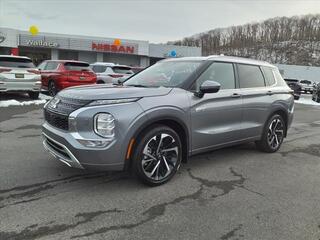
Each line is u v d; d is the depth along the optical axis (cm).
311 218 346
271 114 582
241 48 10638
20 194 373
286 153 610
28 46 3997
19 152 536
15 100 1217
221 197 389
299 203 383
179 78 457
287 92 628
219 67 495
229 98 490
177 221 327
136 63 4703
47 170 452
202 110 447
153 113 386
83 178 427
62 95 410
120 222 321
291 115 640
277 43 10831
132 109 373
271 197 397
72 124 365
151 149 398
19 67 1197
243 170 495
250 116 536
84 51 4419
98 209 345
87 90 405
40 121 826
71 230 303
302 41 10788
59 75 1352
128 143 372
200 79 459
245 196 396
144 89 408
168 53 4722
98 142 359
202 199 381
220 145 492
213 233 309
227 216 343
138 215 336
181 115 417
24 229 301
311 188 432
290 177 473
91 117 358
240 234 309
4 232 295
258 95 548
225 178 455
